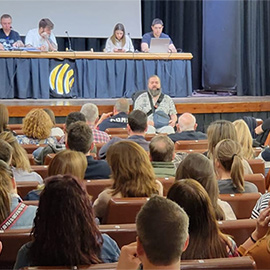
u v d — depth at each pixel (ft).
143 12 37.24
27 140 16.70
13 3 32.32
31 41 29.09
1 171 8.58
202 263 6.37
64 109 25.84
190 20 37.52
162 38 28.04
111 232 8.16
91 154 14.21
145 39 30.58
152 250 5.57
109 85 27.78
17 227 8.45
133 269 6.15
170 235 5.56
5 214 8.45
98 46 35.73
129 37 30.86
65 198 6.72
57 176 6.98
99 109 26.05
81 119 16.69
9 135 12.18
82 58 27.32
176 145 16.39
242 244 8.32
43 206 6.75
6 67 26.71
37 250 6.72
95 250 6.89
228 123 14.21
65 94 27.53
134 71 27.91
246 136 15.24
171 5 37.58
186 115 18.80
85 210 6.80
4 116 17.76
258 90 34.12
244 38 33.91
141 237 5.63
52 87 27.40
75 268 6.30
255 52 33.83
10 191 8.57
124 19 33.99
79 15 33.35
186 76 28.78
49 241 6.67
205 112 27.89
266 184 13.62
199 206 7.20
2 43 28.96
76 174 9.70
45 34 28.73
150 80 25.66
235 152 11.23
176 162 14.15
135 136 15.75
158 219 5.62
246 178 11.80
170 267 5.62
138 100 25.70
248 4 33.47
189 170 9.21
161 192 10.34
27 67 26.89
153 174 10.19
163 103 25.80
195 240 7.20
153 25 29.84
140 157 10.10
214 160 11.45
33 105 25.59
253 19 33.65
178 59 28.37
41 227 6.72
